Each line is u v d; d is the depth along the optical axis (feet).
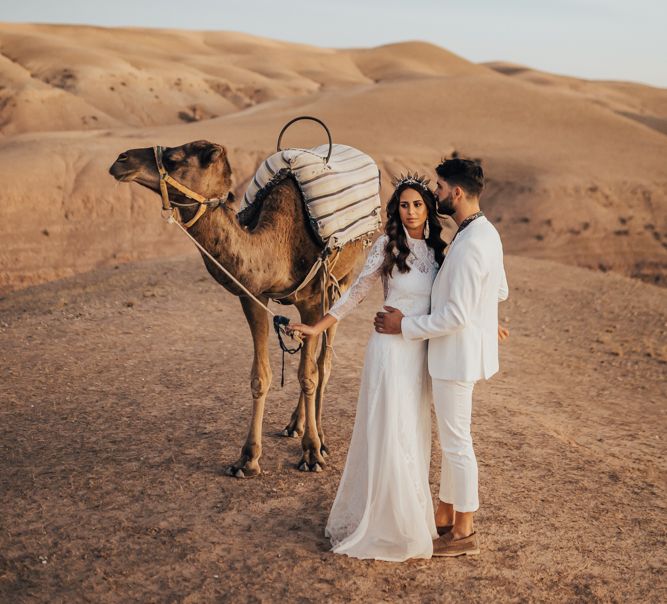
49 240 157.38
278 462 21.74
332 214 20.30
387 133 237.86
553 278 67.82
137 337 36.70
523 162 216.74
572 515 19.62
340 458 22.22
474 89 295.28
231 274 18.72
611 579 16.55
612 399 35.78
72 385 28.81
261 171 21.07
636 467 24.67
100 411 25.84
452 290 14.87
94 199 165.99
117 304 45.11
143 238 162.61
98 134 245.86
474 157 218.59
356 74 618.85
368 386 15.79
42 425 24.32
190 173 17.53
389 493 15.76
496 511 19.38
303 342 21.09
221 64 537.65
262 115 282.36
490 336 15.66
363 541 16.31
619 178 208.03
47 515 18.01
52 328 38.47
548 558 17.20
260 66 566.77
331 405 27.20
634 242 188.24
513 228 187.21
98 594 14.83
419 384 15.87
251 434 20.71
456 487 16.15
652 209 199.72
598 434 29.09
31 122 350.43
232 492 19.61
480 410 28.76
